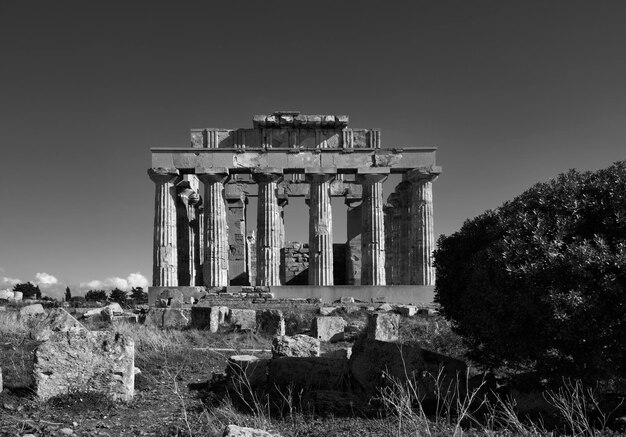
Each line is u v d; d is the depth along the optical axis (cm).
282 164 3550
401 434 775
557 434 832
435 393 958
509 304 923
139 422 885
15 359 1336
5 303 3250
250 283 4719
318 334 2086
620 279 864
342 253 4869
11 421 854
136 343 1630
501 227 1000
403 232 3844
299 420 880
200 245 4262
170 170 3481
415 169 3581
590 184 969
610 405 908
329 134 3672
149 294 3309
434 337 1859
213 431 793
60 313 1791
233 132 3631
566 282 887
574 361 954
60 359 1002
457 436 773
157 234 3475
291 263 4803
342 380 1061
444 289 1184
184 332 2008
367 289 3300
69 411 929
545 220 948
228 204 4588
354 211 4619
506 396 980
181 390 1127
